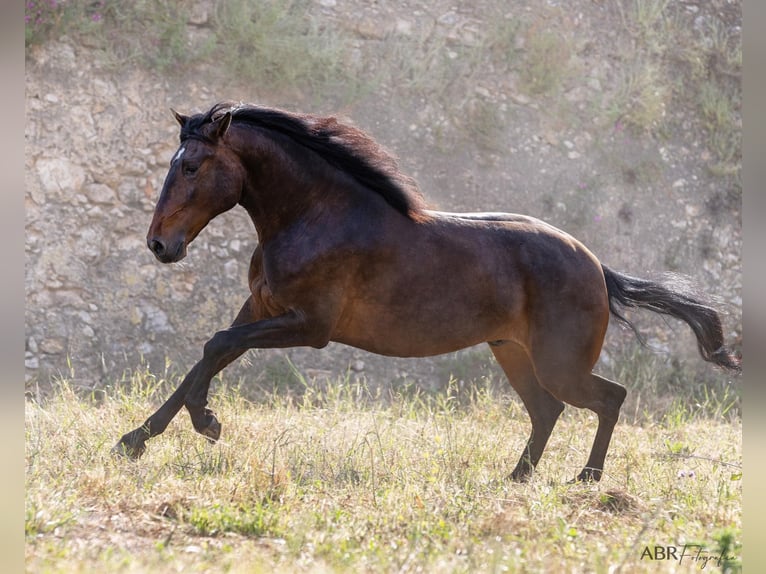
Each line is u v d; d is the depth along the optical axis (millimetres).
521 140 18922
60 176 16344
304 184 9438
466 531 7371
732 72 20859
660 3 20578
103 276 16250
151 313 16312
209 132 9109
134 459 9234
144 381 15445
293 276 9281
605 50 20031
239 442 10172
